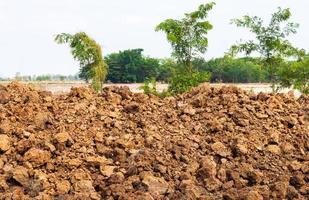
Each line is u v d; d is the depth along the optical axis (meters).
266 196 6.69
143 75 39.66
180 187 6.83
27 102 8.66
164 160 7.44
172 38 18.70
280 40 18.75
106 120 8.39
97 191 6.92
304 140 8.48
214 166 7.31
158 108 9.14
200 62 21.22
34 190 6.75
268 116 9.06
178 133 8.27
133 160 7.36
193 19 19.08
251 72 34.91
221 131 8.38
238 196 6.60
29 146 7.50
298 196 6.80
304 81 18.56
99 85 17.80
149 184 6.80
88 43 17.67
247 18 18.77
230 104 9.23
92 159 7.34
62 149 7.54
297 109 9.76
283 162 7.79
